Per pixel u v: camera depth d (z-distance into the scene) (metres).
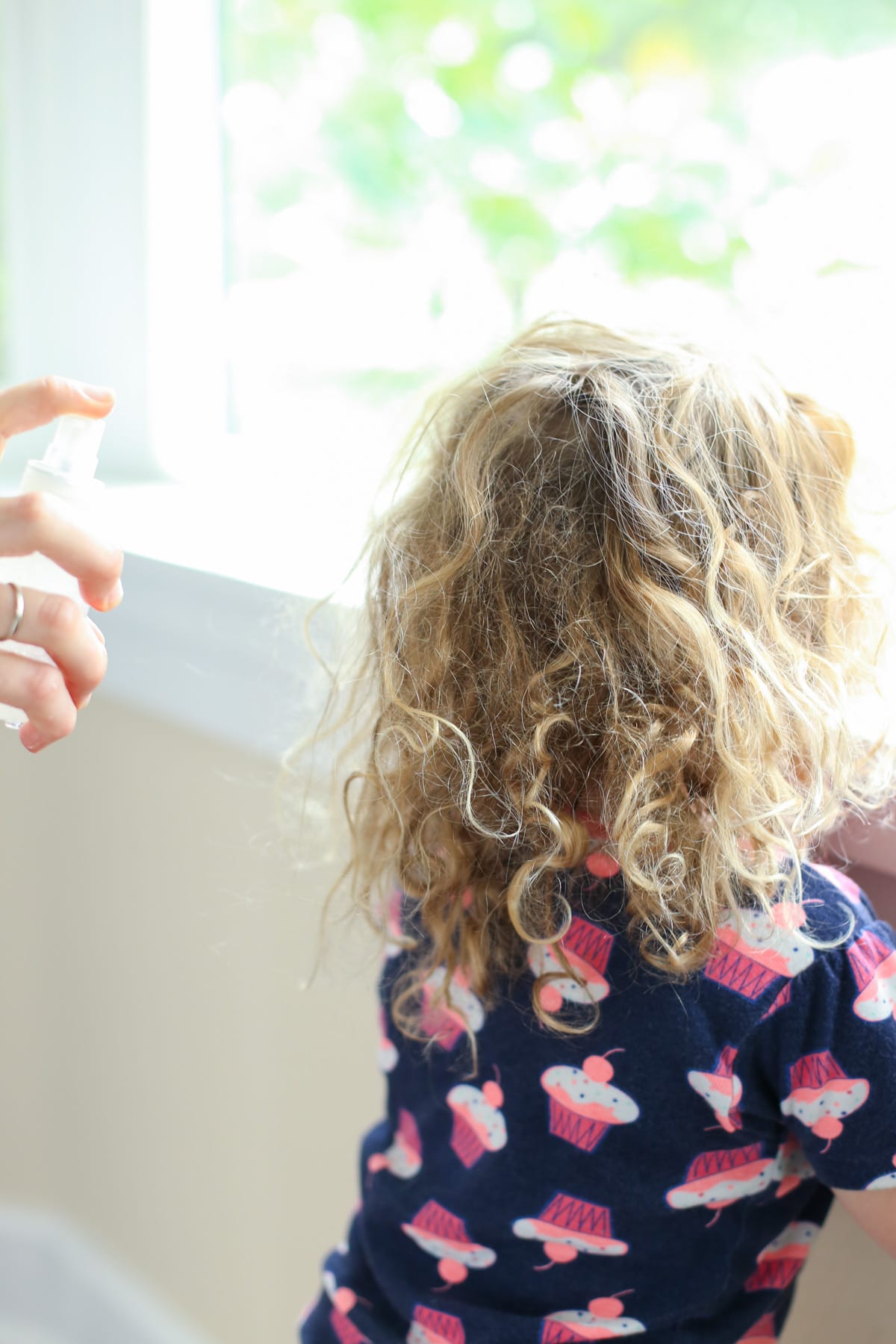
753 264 0.87
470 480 0.59
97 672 0.51
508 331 0.90
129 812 1.04
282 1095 1.00
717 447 0.57
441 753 0.60
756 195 0.87
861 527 0.63
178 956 1.04
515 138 0.99
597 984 0.56
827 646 0.58
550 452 0.58
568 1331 0.59
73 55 1.12
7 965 1.18
